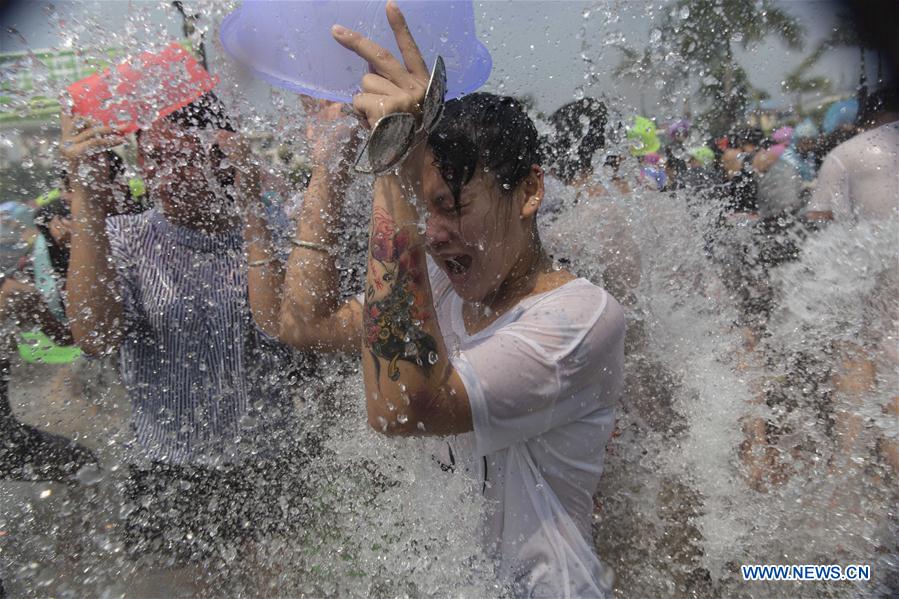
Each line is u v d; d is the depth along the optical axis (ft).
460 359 3.88
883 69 8.74
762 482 5.41
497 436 3.94
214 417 6.20
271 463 6.09
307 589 5.22
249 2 4.31
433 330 3.79
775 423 5.68
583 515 4.54
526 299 4.28
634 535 5.12
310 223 5.09
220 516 5.91
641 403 5.61
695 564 5.02
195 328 6.24
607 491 5.08
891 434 5.63
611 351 4.14
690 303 6.32
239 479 6.09
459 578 4.54
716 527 5.16
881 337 6.26
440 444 4.55
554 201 6.23
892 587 4.75
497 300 4.41
